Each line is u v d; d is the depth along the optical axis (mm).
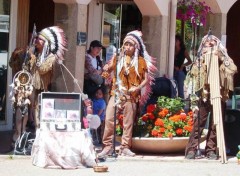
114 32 16125
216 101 11148
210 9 15008
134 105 11281
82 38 12023
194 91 11281
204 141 12727
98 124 10617
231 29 19594
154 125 11625
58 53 10992
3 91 13375
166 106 11758
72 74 11977
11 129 13531
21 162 10492
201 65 11242
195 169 10586
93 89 12469
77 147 10195
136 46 11195
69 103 10359
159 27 13422
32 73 10906
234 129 11883
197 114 11289
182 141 11602
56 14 12062
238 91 15094
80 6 11945
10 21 13320
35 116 10938
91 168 10273
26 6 13789
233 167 10898
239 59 19594
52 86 12008
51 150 10117
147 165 10750
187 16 14047
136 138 11438
